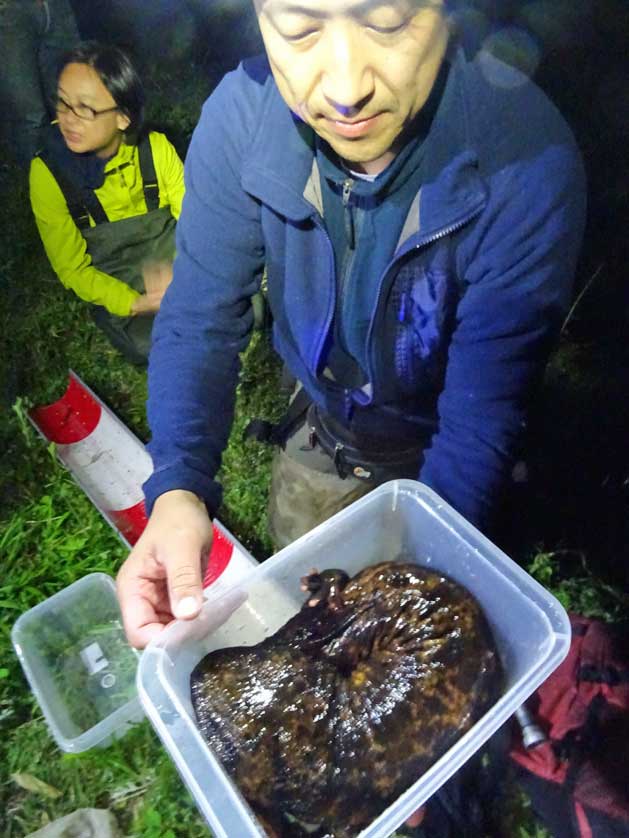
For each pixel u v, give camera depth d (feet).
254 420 3.82
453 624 2.31
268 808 2.16
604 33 4.52
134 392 5.25
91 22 6.63
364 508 2.55
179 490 2.58
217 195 2.62
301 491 3.76
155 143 5.00
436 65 1.85
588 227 4.96
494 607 2.37
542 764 3.00
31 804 3.26
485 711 2.20
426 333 2.63
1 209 5.96
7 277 5.58
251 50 6.56
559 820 2.94
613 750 2.96
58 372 5.21
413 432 3.25
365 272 2.51
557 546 4.06
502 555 2.29
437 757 2.17
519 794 3.05
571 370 4.89
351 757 2.19
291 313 2.75
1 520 4.32
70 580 4.02
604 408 4.65
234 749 2.17
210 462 2.73
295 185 2.35
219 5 6.61
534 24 4.39
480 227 2.27
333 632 2.44
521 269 2.33
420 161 2.22
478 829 2.98
